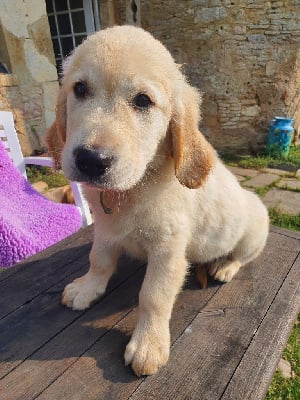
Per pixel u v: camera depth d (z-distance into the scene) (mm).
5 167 553
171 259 277
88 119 235
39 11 933
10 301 320
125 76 240
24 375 246
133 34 261
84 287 316
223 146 1222
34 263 376
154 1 1151
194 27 1118
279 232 443
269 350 264
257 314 302
